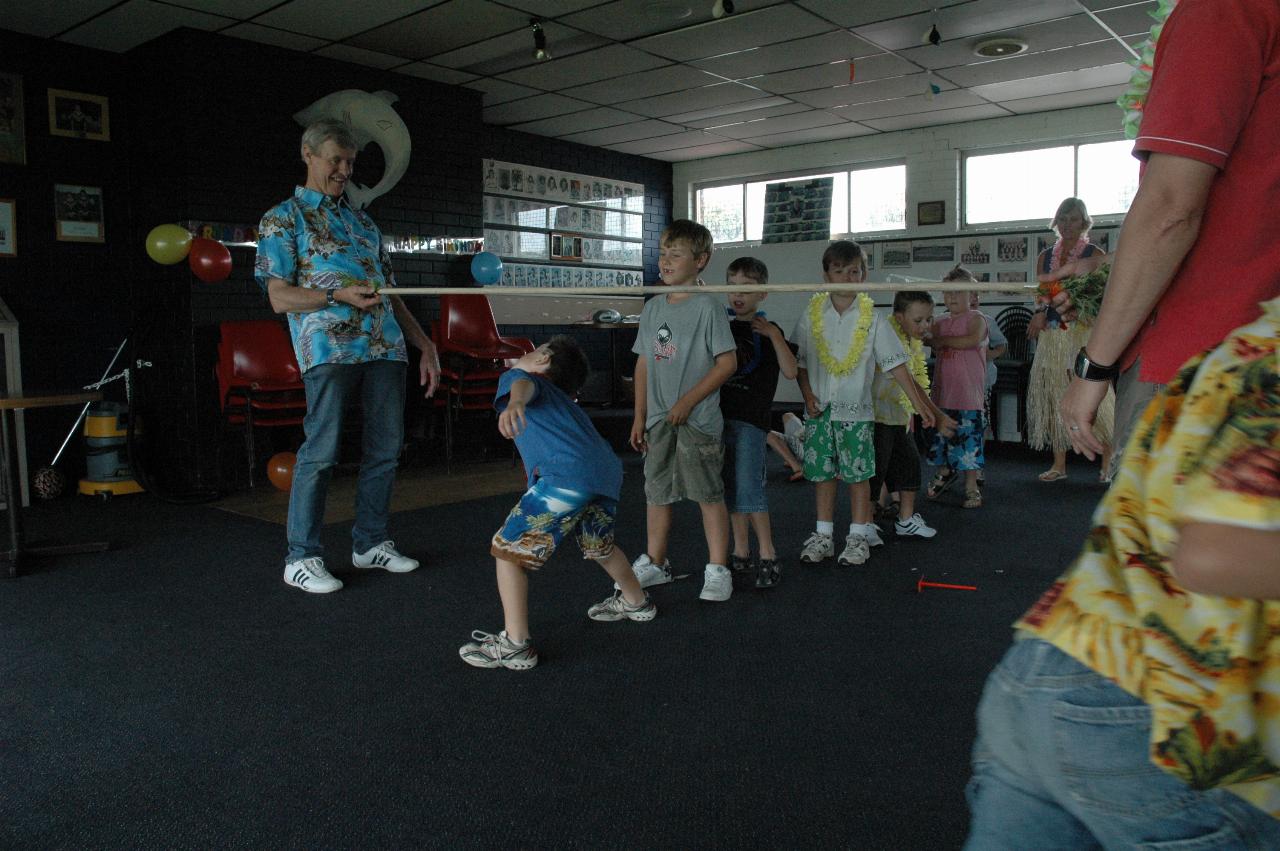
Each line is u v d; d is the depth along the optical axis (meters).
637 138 8.98
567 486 2.54
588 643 2.80
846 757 2.04
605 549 2.86
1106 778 0.76
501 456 7.08
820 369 3.66
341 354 3.36
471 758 2.06
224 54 5.72
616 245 9.64
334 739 2.16
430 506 5.07
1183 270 1.06
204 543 4.23
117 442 5.67
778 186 9.59
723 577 3.21
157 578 3.61
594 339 9.38
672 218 10.27
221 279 5.29
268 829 1.77
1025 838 0.85
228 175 5.76
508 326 8.61
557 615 3.07
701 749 2.09
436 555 3.93
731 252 9.82
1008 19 5.72
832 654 2.69
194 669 2.62
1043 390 5.74
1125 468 0.81
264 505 5.21
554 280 9.01
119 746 2.14
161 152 5.74
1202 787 0.73
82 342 5.89
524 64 6.51
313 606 3.22
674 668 2.59
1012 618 3.02
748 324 3.33
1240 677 0.72
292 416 5.61
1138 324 1.08
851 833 1.73
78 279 5.86
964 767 1.99
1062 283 1.47
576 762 2.03
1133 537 0.78
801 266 9.39
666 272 3.15
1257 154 1.01
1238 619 0.72
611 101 7.58
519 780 1.95
